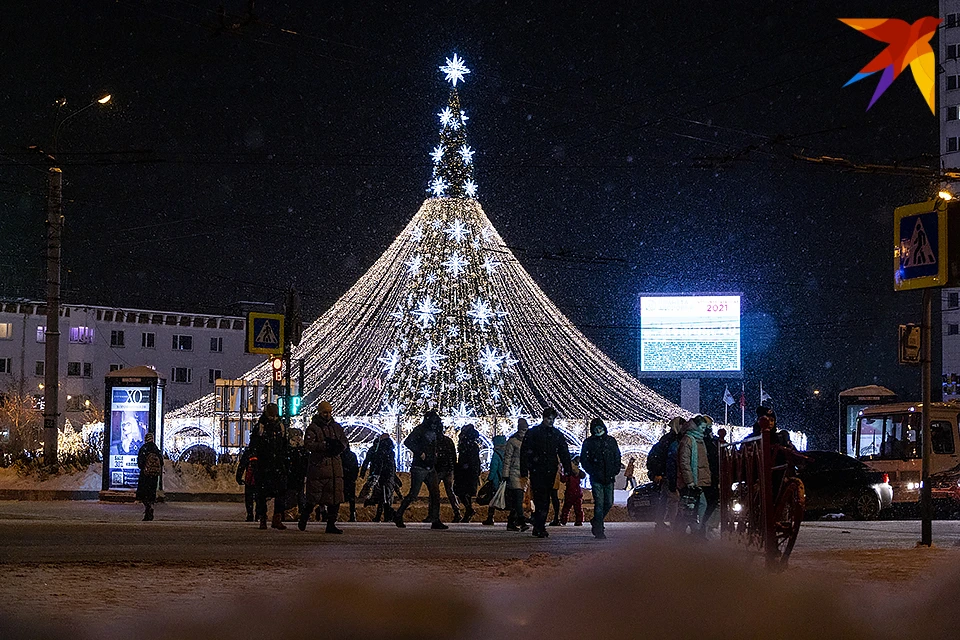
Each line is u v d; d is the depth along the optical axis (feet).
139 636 23.17
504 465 72.28
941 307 291.79
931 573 39.50
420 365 131.23
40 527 67.97
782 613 25.21
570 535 66.59
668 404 164.55
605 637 22.98
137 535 60.34
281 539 58.49
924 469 58.70
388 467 84.43
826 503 94.38
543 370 142.92
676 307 177.99
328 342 143.74
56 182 117.60
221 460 142.51
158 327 333.01
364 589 29.55
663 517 65.98
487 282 134.92
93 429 245.65
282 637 23.15
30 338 314.55
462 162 132.77
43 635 23.20
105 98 113.09
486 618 25.14
